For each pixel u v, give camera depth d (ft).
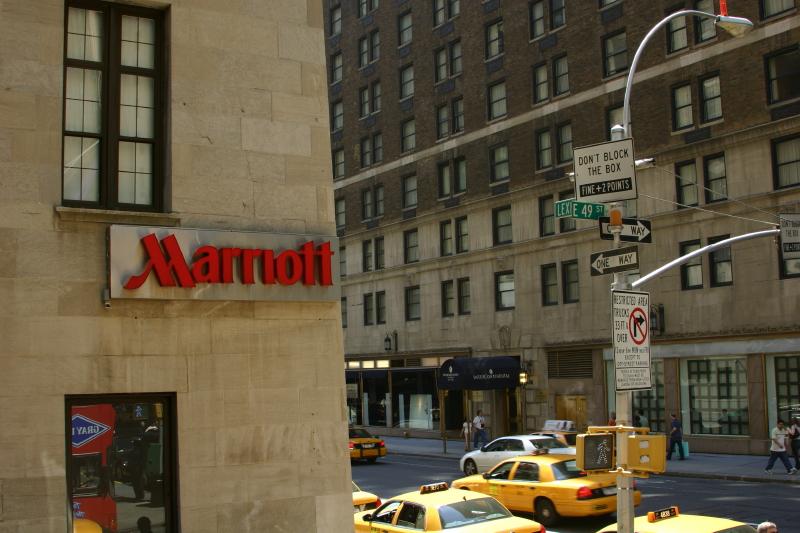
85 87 30.91
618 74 119.55
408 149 160.56
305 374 32.32
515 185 135.33
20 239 27.89
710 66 108.06
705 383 107.14
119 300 29.12
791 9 100.63
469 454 87.56
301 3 34.68
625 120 47.55
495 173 140.56
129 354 29.09
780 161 100.99
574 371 123.75
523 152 134.41
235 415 30.71
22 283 27.71
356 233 172.14
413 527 42.91
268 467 31.04
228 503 30.09
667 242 111.14
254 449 30.86
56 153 28.89
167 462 29.81
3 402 26.89
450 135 149.89
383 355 162.20
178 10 31.99
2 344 27.14
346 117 178.29
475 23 146.00
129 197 31.12
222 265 30.78
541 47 132.67
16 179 28.12
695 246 108.47
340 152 180.45
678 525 32.86
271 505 30.89
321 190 33.94
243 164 32.40
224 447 30.32
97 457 28.71
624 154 35.37
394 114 163.73
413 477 92.22
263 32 33.60
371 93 171.22
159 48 32.30
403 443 144.25
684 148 109.91
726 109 106.01
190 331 30.27
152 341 29.55
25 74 28.76
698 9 111.45
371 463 111.96
